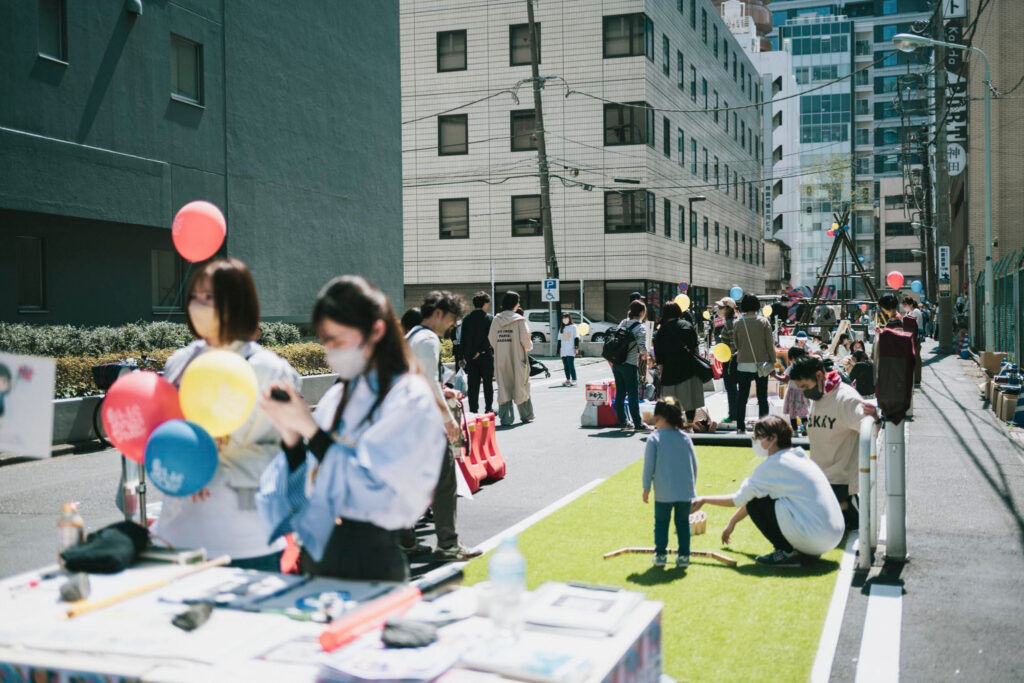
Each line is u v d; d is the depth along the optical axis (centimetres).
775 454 631
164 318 1786
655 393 1529
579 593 270
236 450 321
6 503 852
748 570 605
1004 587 575
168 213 1680
